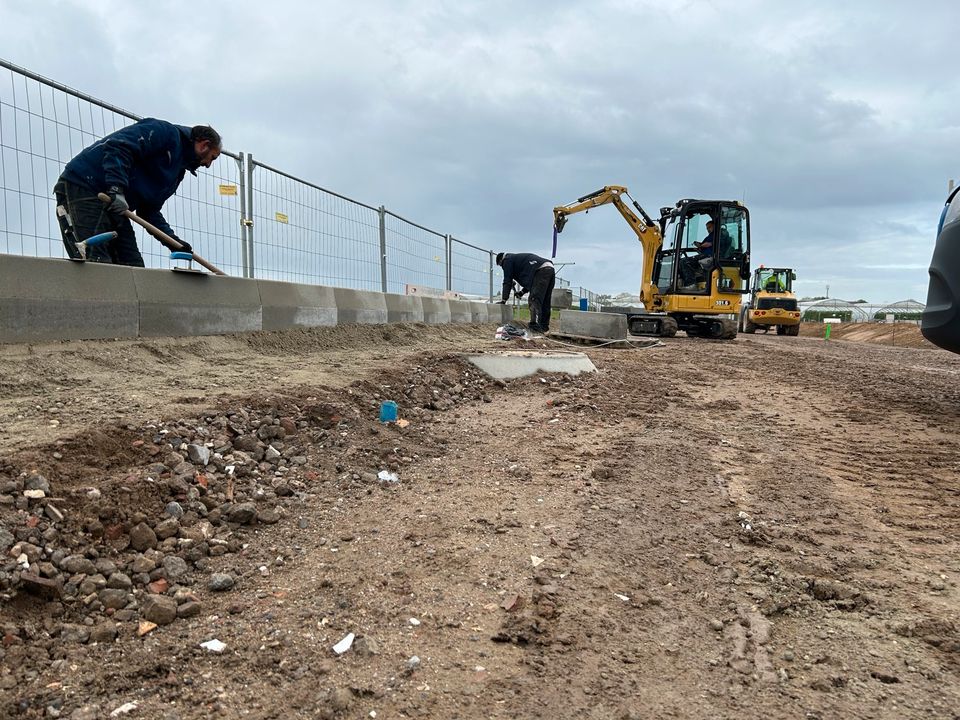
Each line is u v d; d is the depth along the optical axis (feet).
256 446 12.96
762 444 18.56
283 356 22.06
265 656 7.54
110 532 9.32
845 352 50.72
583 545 11.00
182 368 17.12
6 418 11.44
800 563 10.78
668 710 7.07
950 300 19.51
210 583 9.03
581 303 84.74
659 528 12.07
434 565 9.98
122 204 16.70
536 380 25.34
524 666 7.66
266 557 9.98
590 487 13.98
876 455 17.72
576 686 7.36
